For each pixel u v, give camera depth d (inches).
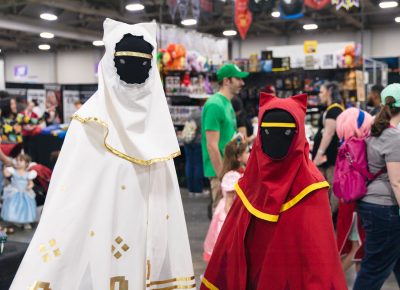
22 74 780.6
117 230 72.1
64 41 674.8
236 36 637.3
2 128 246.8
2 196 241.6
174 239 77.2
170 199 77.6
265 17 485.4
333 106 171.3
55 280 66.7
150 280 74.7
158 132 75.5
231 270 72.7
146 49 72.2
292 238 66.6
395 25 588.4
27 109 327.9
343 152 114.5
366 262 110.0
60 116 450.9
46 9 496.7
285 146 66.5
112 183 71.3
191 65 314.7
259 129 68.8
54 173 71.7
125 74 71.0
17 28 512.4
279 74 330.6
